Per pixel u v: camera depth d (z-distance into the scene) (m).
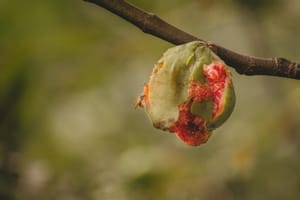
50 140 1.38
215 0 1.34
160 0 1.39
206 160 1.36
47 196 1.23
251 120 1.40
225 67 0.72
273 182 1.29
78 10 1.42
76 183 1.28
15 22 1.40
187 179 1.33
